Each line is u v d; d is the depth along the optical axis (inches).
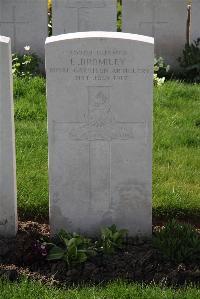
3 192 236.4
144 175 235.8
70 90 227.6
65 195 238.1
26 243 232.7
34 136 323.9
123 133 231.8
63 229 237.9
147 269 219.8
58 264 223.0
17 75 417.7
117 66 225.3
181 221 260.4
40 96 374.9
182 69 451.8
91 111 229.8
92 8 436.5
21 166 291.6
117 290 206.5
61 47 223.6
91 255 225.5
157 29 455.5
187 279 215.5
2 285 210.7
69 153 234.1
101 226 241.6
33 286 209.9
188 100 379.6
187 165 298.7
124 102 228.8
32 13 448.1
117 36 224.4
